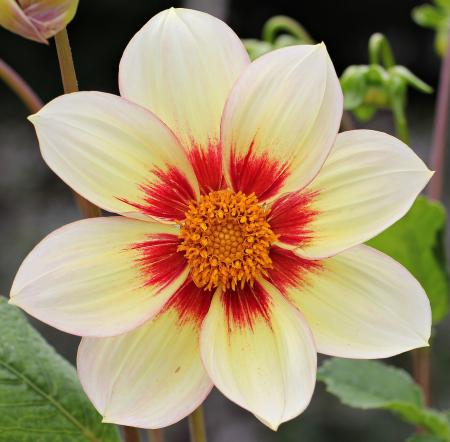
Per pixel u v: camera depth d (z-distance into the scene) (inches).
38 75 51.4
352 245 15.4
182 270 16.1
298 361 15.2
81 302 15.4
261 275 16.1
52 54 51.3
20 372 17.6
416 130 49.5
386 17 51.8
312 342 15.2
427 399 20.9
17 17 15.8
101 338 15.5
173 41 15.7
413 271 20.1
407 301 15.5
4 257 44.5
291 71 15.6
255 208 16.0
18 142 49.5
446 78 22.5
